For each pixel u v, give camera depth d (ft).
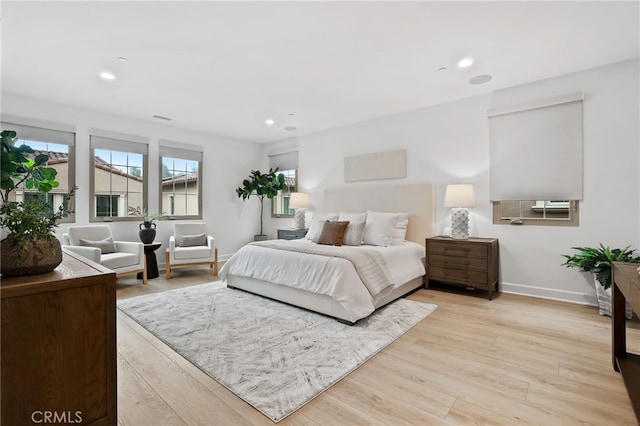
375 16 7.38
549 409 5.15
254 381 5.99
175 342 7.72
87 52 9.02
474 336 8.03
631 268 5.88
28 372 3.63
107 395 4.20
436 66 9.99
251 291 11.94
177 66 9.94
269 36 8.22
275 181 19.83
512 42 8.55
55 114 13.32
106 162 14.97
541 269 11.30
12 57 9.29
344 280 8.99
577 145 10.50
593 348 7.30
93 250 11.87
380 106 13.79
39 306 3.68
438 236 13.17
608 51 9.11
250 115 15.11
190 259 15.29
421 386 5.83
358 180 16.19
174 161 17.46
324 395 5.58
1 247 3.93
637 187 9.61
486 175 12.36
